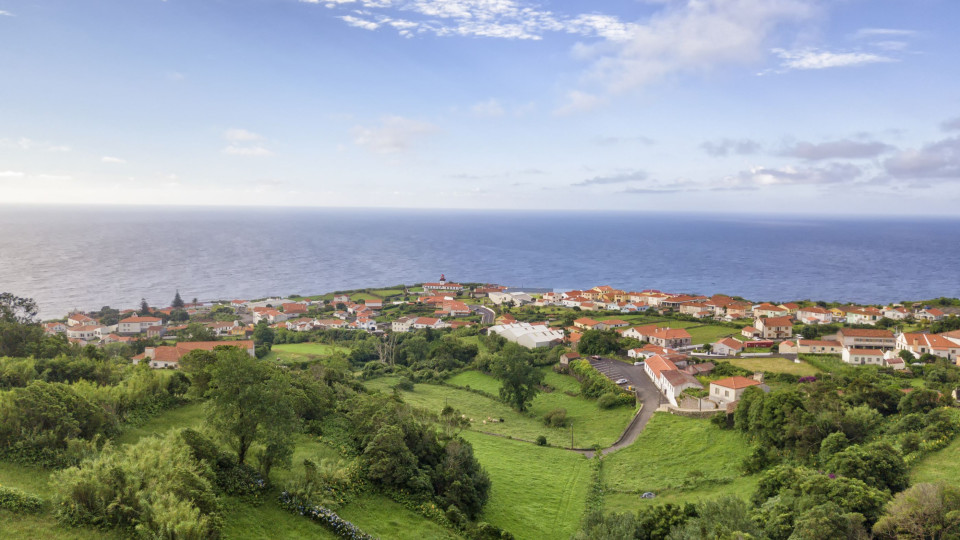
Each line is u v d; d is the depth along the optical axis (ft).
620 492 222.07
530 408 363.56
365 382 431.02
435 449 212.43
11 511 124.98
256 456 177.06
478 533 172.14
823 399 257.96
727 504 162.40
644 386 373.40
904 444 209.97
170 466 138.82
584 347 471.62
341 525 152.97
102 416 175.11
